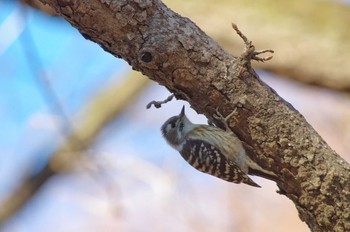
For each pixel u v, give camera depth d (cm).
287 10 1622
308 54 1583
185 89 922
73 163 1934
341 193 916
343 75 1559
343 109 1847
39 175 1980
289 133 919
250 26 1620
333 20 1598
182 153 1295
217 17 1641
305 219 955
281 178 941
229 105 922
